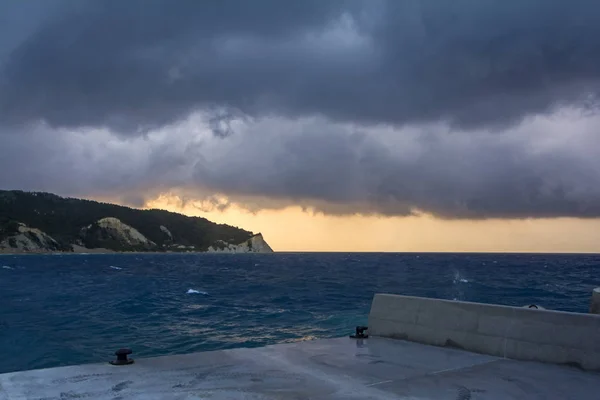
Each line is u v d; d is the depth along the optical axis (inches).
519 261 6378.0
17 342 670.5
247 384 226.7
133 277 2659.9
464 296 1524.4
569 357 268.2
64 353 599.8
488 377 244.7
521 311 295.0
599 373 254.5
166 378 235.0
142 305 1214.3
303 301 1312.7
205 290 1755.7
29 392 210.5
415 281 2271.2
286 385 225.9
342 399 206.8
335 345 320.2
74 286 1964.8
